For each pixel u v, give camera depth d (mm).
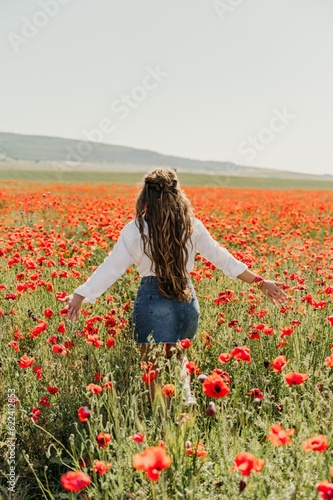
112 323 4703
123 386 4590
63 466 4117
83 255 7750
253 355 4949
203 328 5574
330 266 7574
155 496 2965
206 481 3207
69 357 4711
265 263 7984
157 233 4293
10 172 77000
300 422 3531
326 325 5445
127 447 3395
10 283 6930
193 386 4746
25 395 4473
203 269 7273
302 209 19609
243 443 3420
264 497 2834
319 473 2957
